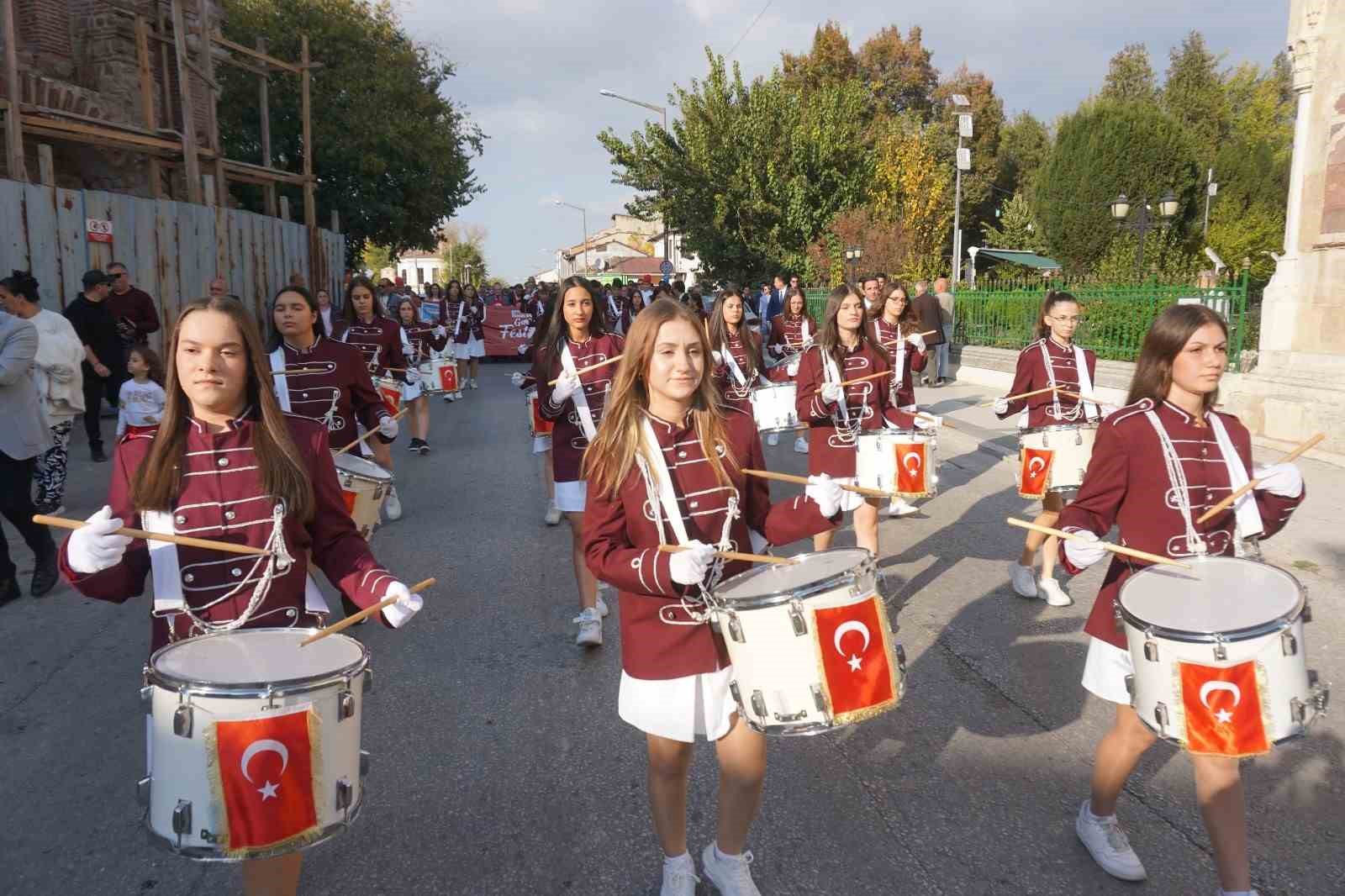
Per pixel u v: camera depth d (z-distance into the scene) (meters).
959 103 29.77
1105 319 13.66
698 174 32.28
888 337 6.71
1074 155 29.78
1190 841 3.37
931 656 5.07
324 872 3.32
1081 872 3.22
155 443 2.55
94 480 9.26
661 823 2.94
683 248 35.34
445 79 28.94
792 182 31.73
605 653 5.23
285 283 18.05
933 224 34.22
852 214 30.52
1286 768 3.83
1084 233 29.66
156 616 2.58
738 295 8.65
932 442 5.39
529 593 6.26
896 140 34.59
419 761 4.08
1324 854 3.27
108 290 10.28
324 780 2.22
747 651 2.58
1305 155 9.85
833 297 5.81
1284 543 6.54
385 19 27.45
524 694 4.73
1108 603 3.08
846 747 4.12
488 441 12.38
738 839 2.93
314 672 2.26
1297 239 10.01
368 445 7.96
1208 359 2.98
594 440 2.86
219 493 2.55
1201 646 2.52
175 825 2.16
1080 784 3.77
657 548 2.64
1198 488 3.05
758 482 2.97
